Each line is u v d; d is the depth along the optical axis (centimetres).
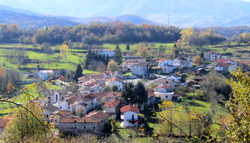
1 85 8994
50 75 11738
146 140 4016
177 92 8188
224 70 10812
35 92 8569
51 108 6175
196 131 4091
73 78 11025
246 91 1193
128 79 10906
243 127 1144
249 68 11056
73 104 6344
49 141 1472
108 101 6612
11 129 2391
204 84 8362
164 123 4322
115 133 4672
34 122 2352
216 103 6275
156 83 9688
